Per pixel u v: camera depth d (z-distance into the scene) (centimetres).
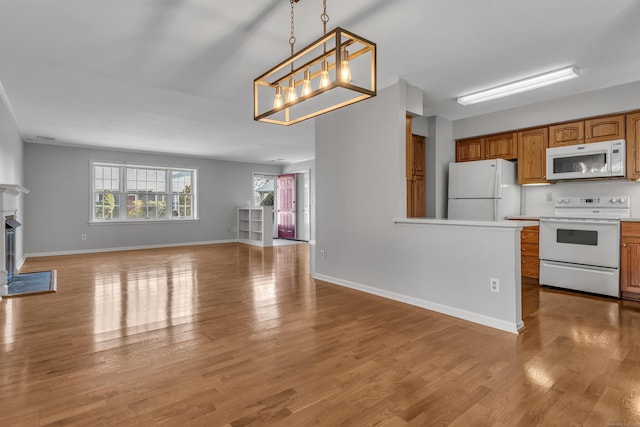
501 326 271
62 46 275
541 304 340
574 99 397
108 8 222
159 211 824
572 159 402
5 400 171
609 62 312
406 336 256
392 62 310
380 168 369
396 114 352
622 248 359
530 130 441
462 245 299
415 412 161
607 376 194
